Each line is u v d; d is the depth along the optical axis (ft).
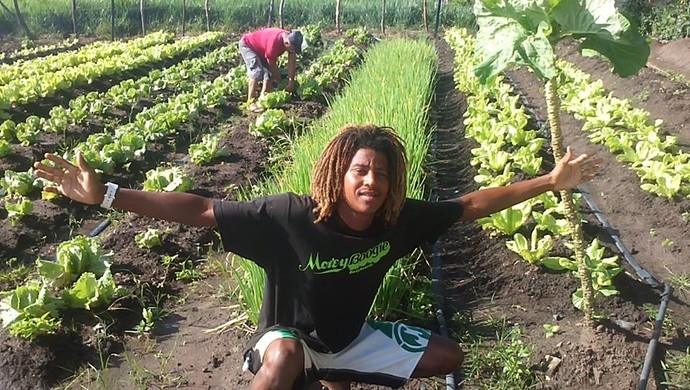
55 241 13.14
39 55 37.01
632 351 9.17
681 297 10.96
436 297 10.57
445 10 50.19
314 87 25.09
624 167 16.63
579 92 23.00
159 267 11.70
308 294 6.79
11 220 13.21
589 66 30.37
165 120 20.11
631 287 10.90
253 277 9.21
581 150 18.67
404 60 26.16
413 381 8.68
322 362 7.15
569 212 9.09
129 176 16.79
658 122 18.79
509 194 7.20
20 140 18.15
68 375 9.01
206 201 6.61
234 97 25.12
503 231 12.40
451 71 32.35
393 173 6.46
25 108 22.20
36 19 45.57
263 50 23.38
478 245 12.32
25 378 8.78
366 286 6.95
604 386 8.66
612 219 14.17
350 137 6.44
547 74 7.45
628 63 8.02
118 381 8.89
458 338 9.68
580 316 10.09
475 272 11.52
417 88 20.34
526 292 10.73
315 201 6.64
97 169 16.28
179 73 28.73
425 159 16.74
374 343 7.32
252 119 22.53
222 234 6.56
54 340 9.32
